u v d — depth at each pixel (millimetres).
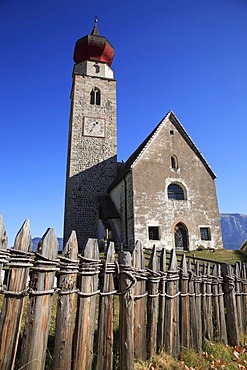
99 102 32438
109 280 4055
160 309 4895
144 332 4465
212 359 5195
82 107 31391
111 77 34406
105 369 3746
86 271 3703
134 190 22125
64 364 3277
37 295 3139
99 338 3789
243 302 7402
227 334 6555
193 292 5668
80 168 29297
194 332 5426
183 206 23109
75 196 28312
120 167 32906
